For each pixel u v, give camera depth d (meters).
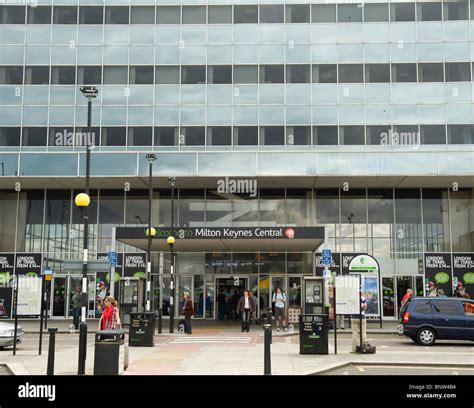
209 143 36.56
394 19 37.25
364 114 36.44
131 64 37.34
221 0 37.94
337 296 18.25
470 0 37.09
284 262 37.50
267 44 37.44
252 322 33.12
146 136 36.66
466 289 36.72
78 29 37.69
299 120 36.56
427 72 36.66
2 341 19.38
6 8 37.75
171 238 27.80
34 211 38.41
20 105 36.84
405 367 15.49
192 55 37.47
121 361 13.12
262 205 38.00
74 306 29.42
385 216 37.69
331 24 37.41
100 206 38.34
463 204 37.69
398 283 36.91
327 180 35.84
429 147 35.91
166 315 37.44
